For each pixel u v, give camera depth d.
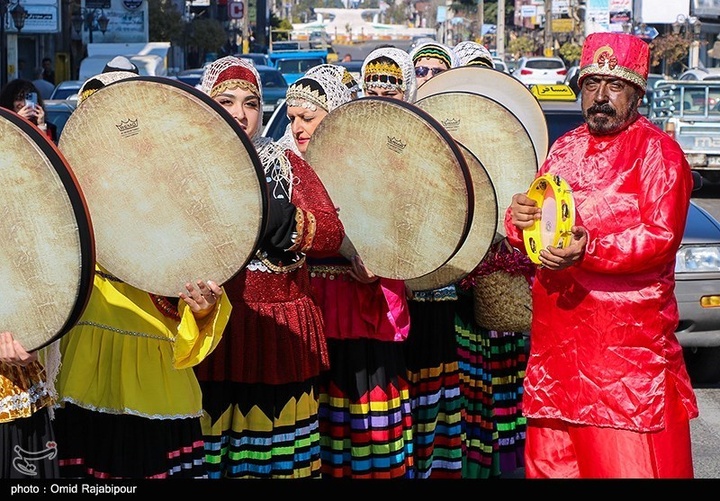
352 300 4.62
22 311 3.34
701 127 18.56
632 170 3.82
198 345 3.76
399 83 5.23
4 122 3.20
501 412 5.54
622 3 46.66
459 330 5.39
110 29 36.19
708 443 6.39
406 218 4.37
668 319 3.84
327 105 4.77
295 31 101.00
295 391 4.28
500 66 36.97
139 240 3.70
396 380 4.71
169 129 3.60
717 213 16.91
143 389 3.84
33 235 3.27
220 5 63.62
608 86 3.84
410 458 4.82
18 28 27.81
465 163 4.21
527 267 5.13
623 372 3.80
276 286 4.23
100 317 3.88
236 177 3.59
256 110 4.25
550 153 4.04
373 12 149.38
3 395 3.51
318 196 4.21
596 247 3.73
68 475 3.94
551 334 3.94
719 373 7.79
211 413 4.22
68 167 3.25
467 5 94.56
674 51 42.78
